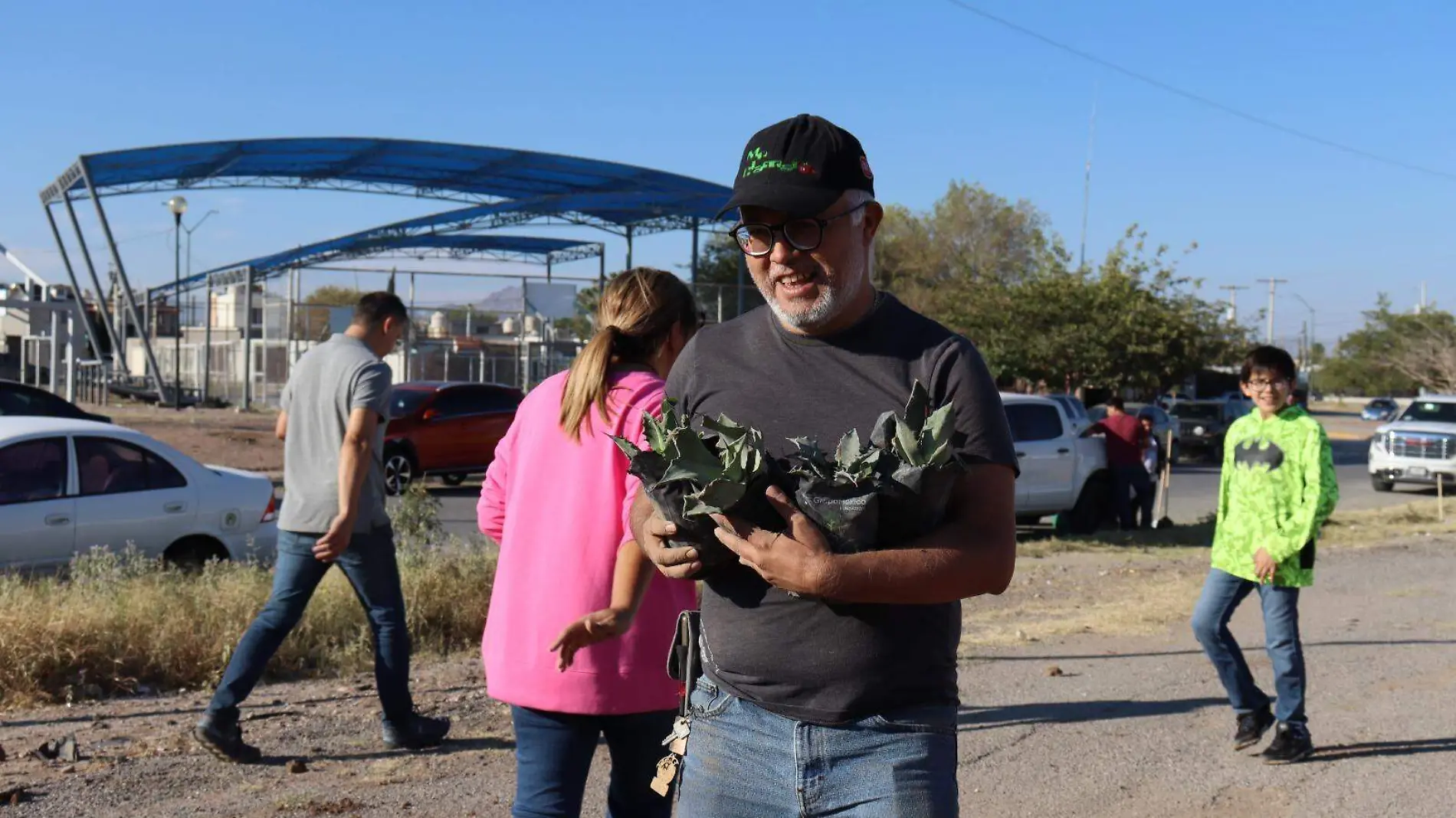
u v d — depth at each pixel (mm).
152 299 49312
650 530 2566
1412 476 24469
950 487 2365
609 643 3289
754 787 2543
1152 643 8773
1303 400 6691
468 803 5113
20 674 6812
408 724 5820
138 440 9742
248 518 10109
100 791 5172
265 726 6207
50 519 9102
